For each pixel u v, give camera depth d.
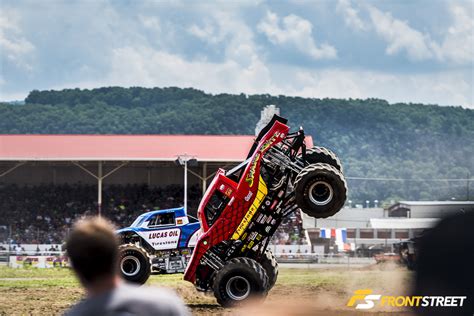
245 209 26.89
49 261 54.91
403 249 34.88
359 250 71.00
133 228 36.19
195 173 74.44
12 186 75.25
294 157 27.00
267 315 26.42
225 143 74.06
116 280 8.37
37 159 69.88
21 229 71.69
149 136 75.44
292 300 31.16
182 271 36.22
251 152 27.62
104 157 70.00
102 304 8.21
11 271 50.66
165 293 8.40
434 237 13.97
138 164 75.56
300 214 70.88
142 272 32.94
